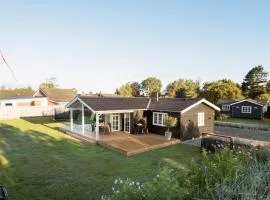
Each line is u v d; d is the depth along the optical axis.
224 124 34.34
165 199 3.75
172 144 18.64
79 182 10.11
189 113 20.89
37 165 12.41
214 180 4.77
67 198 8.57
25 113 38.22
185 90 63.53
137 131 21.80
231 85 53.94
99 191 9.20
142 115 22.55
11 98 45.84
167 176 4.20
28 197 8.59
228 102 48.25
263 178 4.21
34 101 47.38
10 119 34.47
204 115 22.77
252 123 36.34
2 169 11.63
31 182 10.04
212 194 3.91
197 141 20.17
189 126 20.88
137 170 11.86
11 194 8.80
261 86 78.12
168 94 74.25
